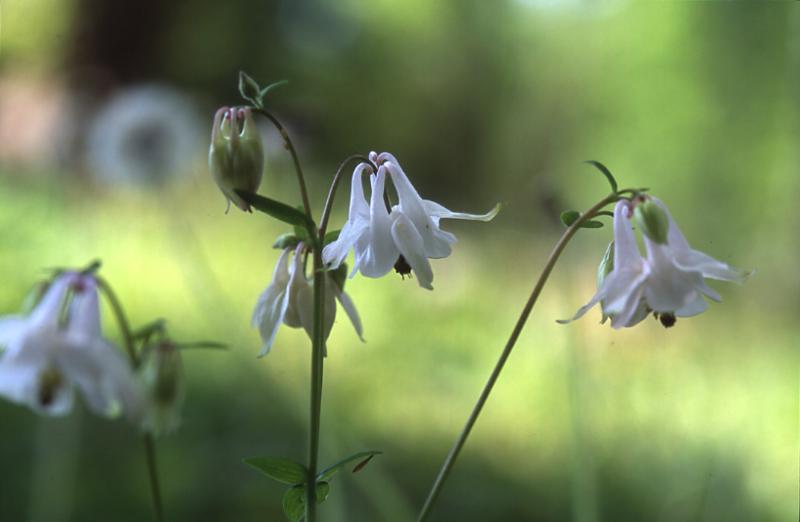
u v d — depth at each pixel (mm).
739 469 995
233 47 4039
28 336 750
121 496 968
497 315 1697
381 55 4391
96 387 761
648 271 705
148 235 1956
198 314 1605
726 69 2475
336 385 1286
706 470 990
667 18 2740
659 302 701
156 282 1747
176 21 3824
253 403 1195
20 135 2381
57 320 756
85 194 2113
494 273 2033
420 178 4348
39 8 3471
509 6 4234
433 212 718
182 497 971
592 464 909
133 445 1051
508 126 3904
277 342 1422
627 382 1100
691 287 704
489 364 1389
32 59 3455
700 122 2529
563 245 713
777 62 2314
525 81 3834
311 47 4281
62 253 1809
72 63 3564
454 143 4309
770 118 2322
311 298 723
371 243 708
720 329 1467
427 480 1017
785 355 1396
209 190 2217
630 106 2865
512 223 2080
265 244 2107
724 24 2502
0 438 1007
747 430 1042
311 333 721
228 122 725
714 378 1171
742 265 1917
